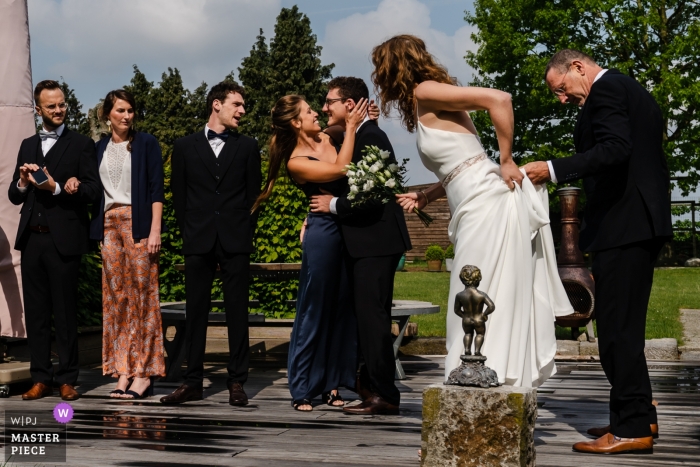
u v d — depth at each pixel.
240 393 4.71
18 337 5.79
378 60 3.53
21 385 5.39
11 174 5.77
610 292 3.39
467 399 2.75
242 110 4.97
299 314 4.56
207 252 4.81
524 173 3.37
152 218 5.00
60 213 4.94
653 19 21.31
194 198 4.91
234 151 4.92
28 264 4.95
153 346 5.03
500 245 3.30
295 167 4.47
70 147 5.00
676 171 22.19
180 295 8.13
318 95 42.50
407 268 26.34
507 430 2.71
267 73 42.91
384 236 4.31
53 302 4.96
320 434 3.80
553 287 3.51
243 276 4.85
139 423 4.10
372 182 3.92
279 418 4.25
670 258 23.61
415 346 7.33
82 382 5.65
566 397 4.91
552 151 21.69
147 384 5.04
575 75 3.55
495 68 22.36
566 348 7.04
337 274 4.54
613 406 3.42
